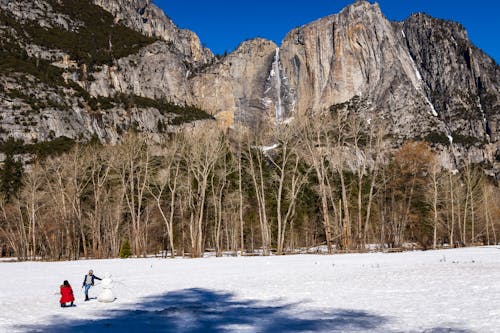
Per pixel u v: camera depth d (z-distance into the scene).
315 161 50.12
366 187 70.81
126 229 71.88
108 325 14.34
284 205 73.94
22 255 63.88
